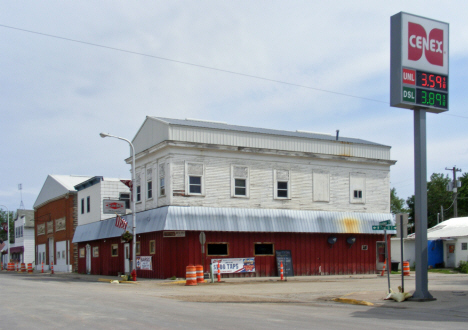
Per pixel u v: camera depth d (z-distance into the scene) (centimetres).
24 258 7531
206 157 3334
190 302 1745
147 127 3594
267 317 1293
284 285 2683
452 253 4712
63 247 5400
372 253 3866
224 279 3153
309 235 3603
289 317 1306
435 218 7644
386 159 4006
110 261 4084
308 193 3656
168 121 3475
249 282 2945
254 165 3484
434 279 3094
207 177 3319
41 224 6275
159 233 3275
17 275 4716
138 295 1988
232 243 3312
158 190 3384
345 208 3788
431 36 1814
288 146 3609
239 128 3841
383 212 3953
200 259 3189
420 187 1756
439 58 1822
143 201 3612
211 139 3369
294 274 3491
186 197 3244
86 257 4625
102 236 4125
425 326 1174
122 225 3192
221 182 3359
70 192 5262
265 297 1973
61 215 5491
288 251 3497
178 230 3133
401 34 1752
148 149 3469
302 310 1518
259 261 3388
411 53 1766
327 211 3691
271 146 3556
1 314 1288
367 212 3878
